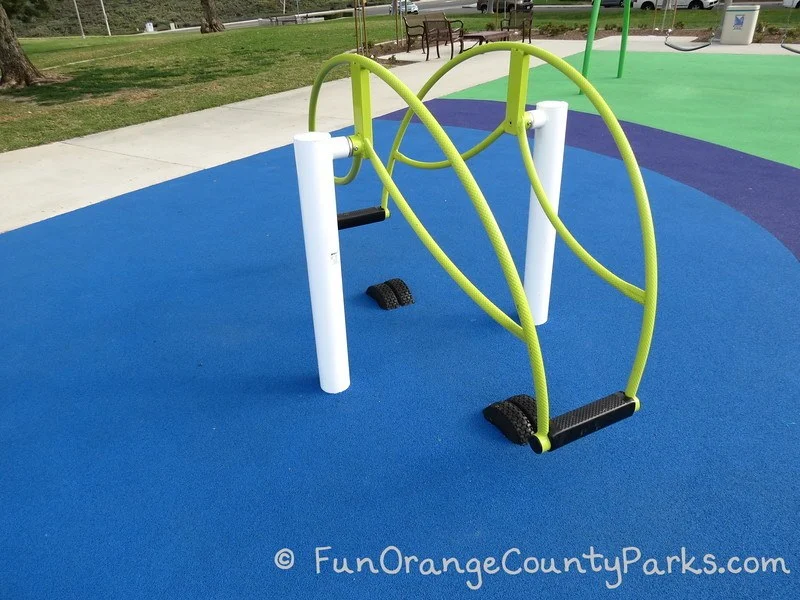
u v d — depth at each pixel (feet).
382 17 98.37
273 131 21.80
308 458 7.07
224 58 46.24
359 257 12.04
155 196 15.78
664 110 23.59
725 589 5.49
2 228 14.01
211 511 6.42
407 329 9.56
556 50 41.98
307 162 6.47
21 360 9.12
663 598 5.43
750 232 12.60
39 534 6.23
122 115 25.40
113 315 10.30
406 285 10.42
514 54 7.06
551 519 6.21
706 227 12.93
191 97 29.09
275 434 7.47
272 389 8.30
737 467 6.77
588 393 8.00
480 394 8.06
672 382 8.16
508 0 53.98
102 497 6.64
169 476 6.89
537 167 7.96
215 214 14.52
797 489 6.47
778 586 5.49
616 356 8.76
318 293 7.31
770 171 16.28
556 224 7.20
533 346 5.87
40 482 6.87
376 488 6.64
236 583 5.67
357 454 7.11
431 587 5.59
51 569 5.85
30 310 10.53
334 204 6.89
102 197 15.80
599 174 16.46
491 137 8.02
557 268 11.38
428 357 8.86
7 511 6.51
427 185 15.92
